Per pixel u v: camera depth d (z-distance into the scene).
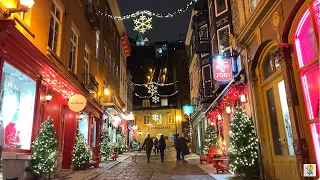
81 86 14.75
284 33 7.28
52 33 11.30
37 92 9.36
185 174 10.80
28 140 8.80
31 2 7.29
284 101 8.01
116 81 28.14
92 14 16.52
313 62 6.21
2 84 7.61
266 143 9.09
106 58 23.20
